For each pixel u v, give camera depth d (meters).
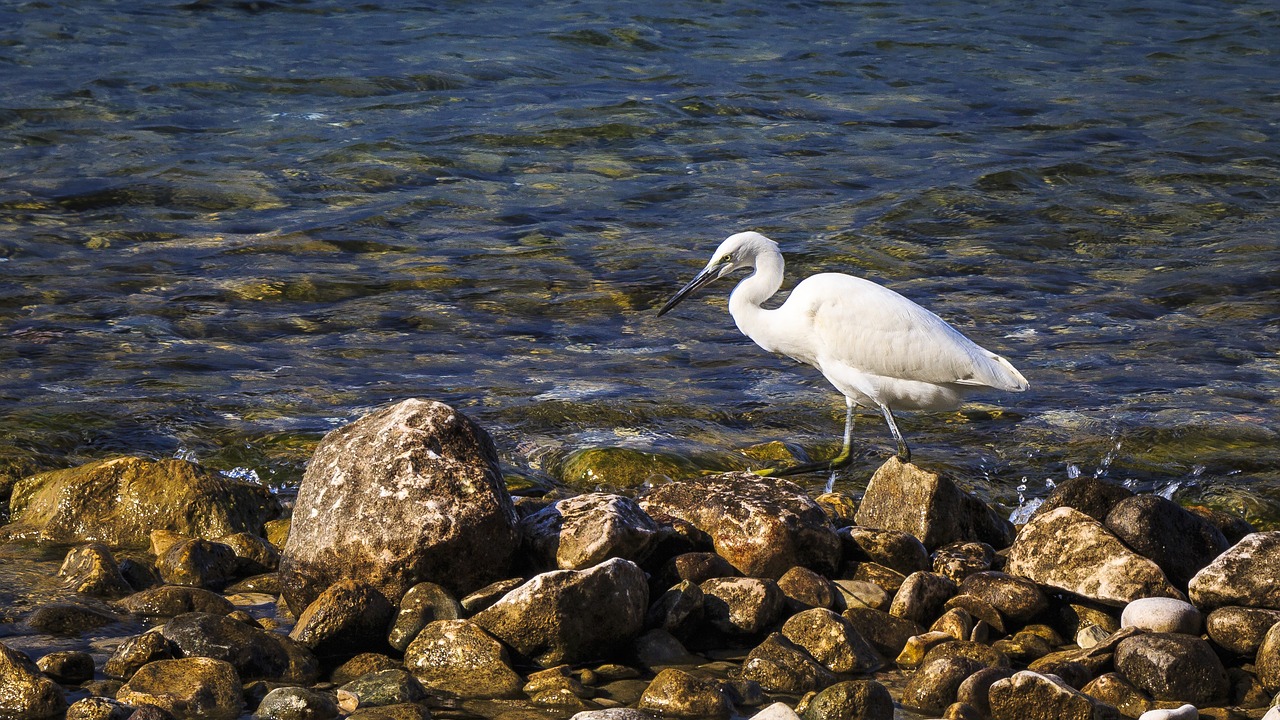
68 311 16.11
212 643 7.63
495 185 22.69
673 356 15.44
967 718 7.14
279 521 10.39
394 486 8.43
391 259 18.80
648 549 8.85
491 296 17.34
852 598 8.75
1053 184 23.16
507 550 8.52
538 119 26.55
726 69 31.22
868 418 13.66
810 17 37.00
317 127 25.58
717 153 24.95
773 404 14.01
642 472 11.82
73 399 13.26
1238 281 18.16
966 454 12.72
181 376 14.15
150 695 7.12
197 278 17.59
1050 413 13.69
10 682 7.02
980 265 19.03
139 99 26.92
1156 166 24.22
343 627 7.96
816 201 22.19
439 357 15.10
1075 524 8.95
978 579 8.78
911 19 37.00
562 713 7.28
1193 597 8.42
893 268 18.89
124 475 10.21
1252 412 13.60
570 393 13.97
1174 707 7.39
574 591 7.87
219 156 23.55
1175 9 38.56
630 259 19.02
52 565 9.39
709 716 7.28
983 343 15.89
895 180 23.30
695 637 8.42
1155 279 18.36
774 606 8.41
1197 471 12.19
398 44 32.31
